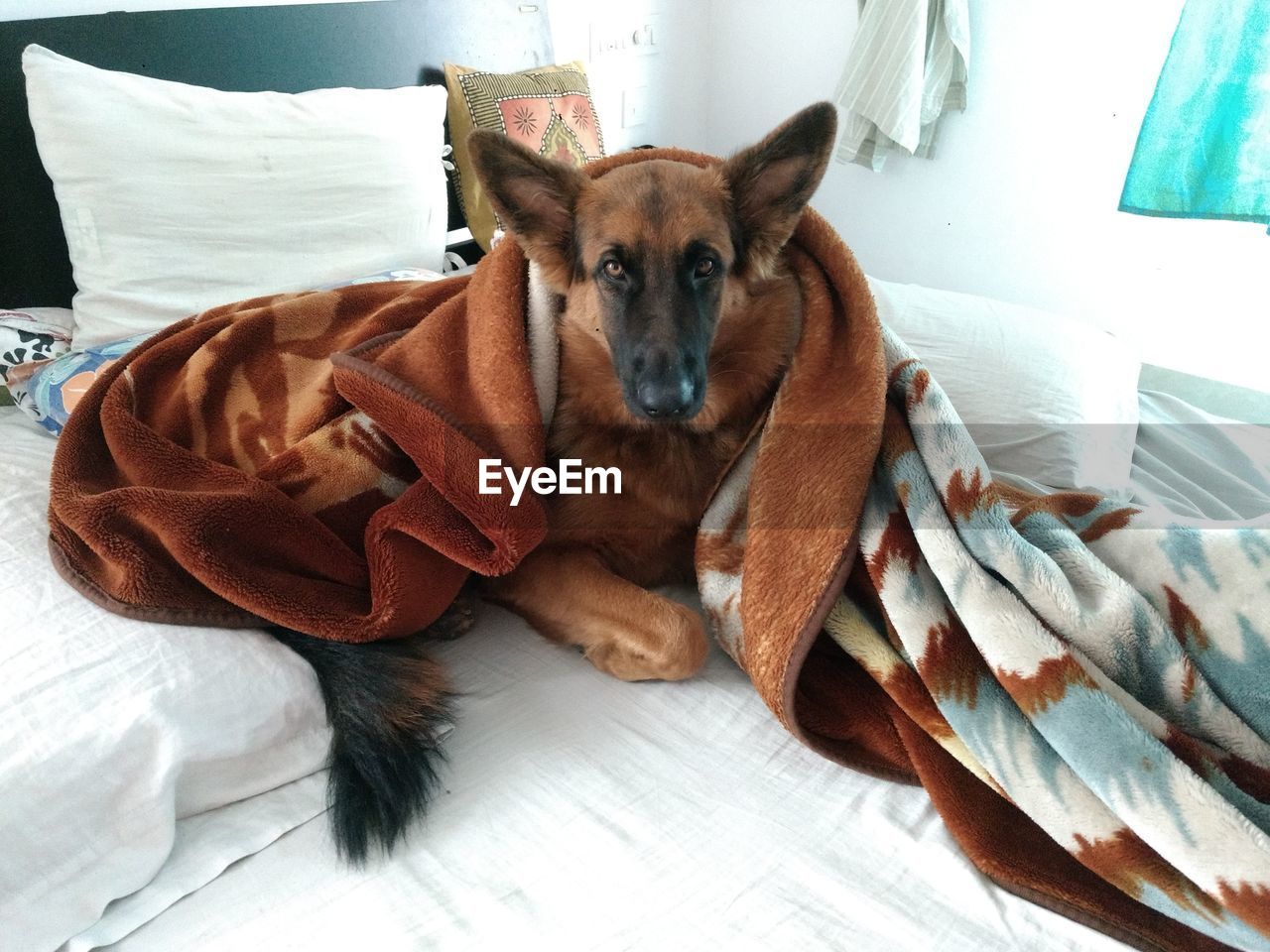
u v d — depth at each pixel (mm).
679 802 1161
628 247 1458
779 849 1087
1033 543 1265
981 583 1155
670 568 1683
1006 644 1104
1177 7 3008
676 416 1417
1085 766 1017
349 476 1509
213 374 1631
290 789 1206
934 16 3363
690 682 1409
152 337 1762
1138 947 963
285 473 1479
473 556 1353
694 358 1430
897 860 1071
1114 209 3363
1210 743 1090
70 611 1192
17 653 1113
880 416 1303
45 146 1891
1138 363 2363
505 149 1438
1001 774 1084
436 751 1222
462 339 1508
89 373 1807
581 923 993
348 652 1298
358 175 2258
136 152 1940
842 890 1028
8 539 1354
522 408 1398
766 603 1250
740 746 1267
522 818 1142
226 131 2064
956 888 1029
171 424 1596
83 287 1973
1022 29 3379
